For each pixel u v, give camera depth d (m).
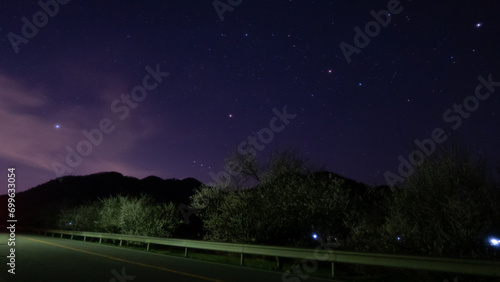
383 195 12.97
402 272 10.38
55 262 12.88
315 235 15.27
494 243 8.84
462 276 8.91
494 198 9.11
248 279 9.39
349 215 14.41
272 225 15.91
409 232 10.46
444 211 9.84
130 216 24.38
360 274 10.99
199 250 22.05
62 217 39.94
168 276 9.80
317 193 15.63
